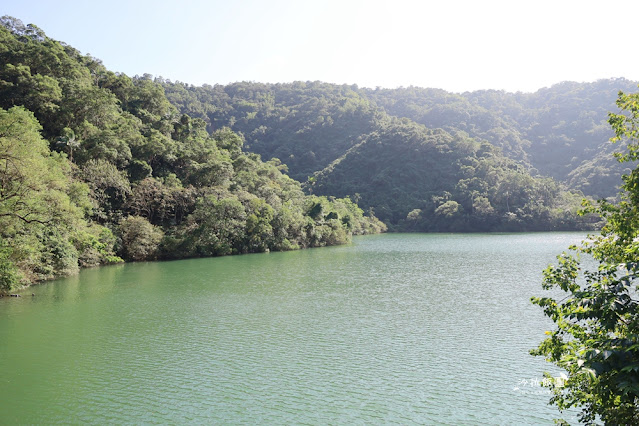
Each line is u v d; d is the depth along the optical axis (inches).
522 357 943.7
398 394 773.9
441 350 990.4
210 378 844.6
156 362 927.0
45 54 3695.9
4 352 987.3
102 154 3075.8
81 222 2217.0
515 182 6058.1
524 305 1401.3
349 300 1513.3
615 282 348.5
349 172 7810.0
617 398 323.9
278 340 1069.8
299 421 682.8
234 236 3238.2
